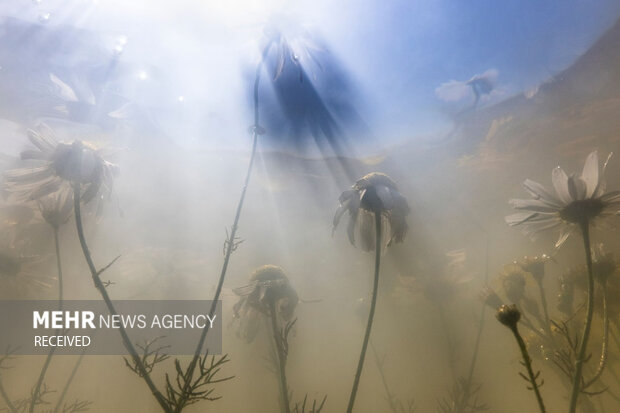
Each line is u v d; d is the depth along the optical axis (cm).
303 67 148
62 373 243
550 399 228
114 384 240
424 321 278
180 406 110
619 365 195
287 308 180
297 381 264
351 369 271
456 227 412
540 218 144
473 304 276
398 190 150
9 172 133
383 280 289
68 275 246
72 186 131
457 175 606
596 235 174
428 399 249
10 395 213
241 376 248
